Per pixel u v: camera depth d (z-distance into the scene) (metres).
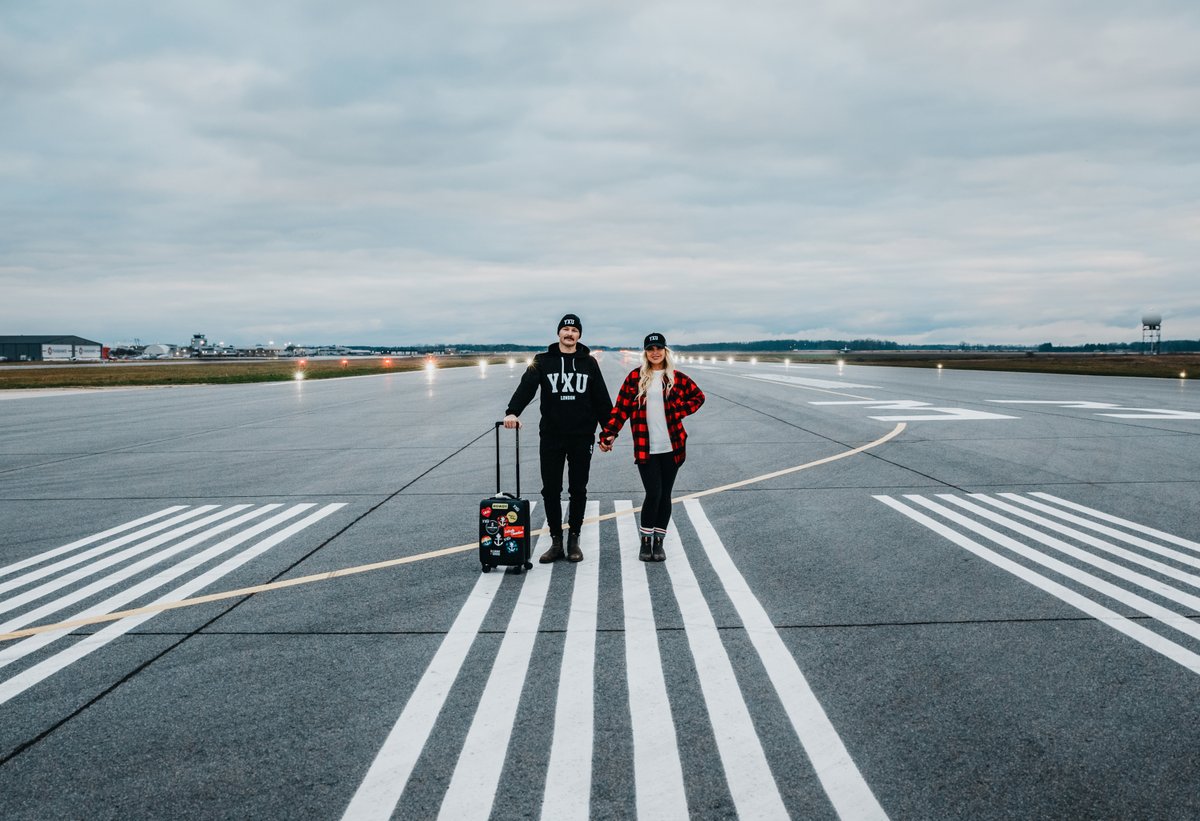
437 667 3.42
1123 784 2.48
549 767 2.59
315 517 6.57
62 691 3.21
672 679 3.27
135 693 3.19
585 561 5.14
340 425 14.53
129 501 7.34
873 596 4.34
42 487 8.12
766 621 3.96
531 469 9.08
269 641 3.75
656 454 5.01
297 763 2.64
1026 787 2.46
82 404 21.19
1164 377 31.69
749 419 14.52
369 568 5.00
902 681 3.23
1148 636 3.72
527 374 5.02
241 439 12.38
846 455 9.82
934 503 6.88
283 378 40.03
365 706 3.05
